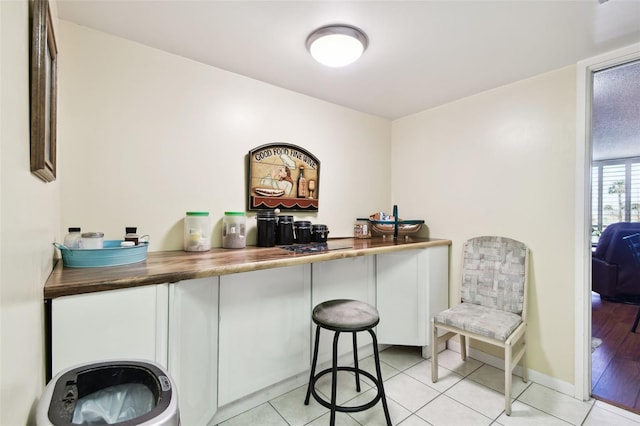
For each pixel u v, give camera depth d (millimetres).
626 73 2223
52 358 979
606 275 3734
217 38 1661
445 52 1779
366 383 2021
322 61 1720
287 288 1844
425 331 2320
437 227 2660
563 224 1952
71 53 1526
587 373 1854
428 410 1742
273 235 2064
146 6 1400
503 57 1837
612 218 4664
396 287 2350
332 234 2615
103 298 1067
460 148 2504
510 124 2201
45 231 997
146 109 1735
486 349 2305
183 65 1856
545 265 2023
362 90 2346
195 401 1360
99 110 1599
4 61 543
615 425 1622
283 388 1893
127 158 1679
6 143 547
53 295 969
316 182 2477
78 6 1401
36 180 826
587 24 1504
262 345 1741
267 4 1378
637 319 2938
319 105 2518
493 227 2287
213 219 1980
